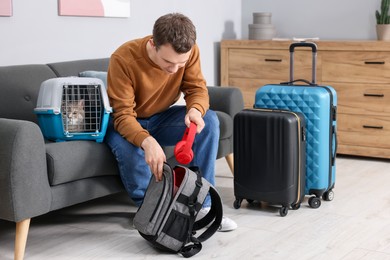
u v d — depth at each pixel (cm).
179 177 251
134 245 253
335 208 302
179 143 250
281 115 285
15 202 228
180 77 277
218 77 473
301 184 292
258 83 444
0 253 245
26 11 323
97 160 263
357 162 407
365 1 446
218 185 348
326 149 303
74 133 263
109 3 368
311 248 246
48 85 263
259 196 293
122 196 328
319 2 464
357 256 238
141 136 254
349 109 412
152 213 238
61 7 339
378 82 399
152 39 260
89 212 298
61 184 250
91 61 336
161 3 412
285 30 481
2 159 228
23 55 323
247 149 293
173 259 237
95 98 269
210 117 275
